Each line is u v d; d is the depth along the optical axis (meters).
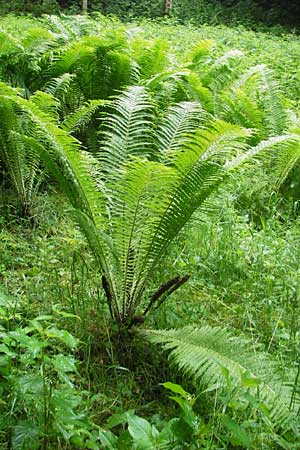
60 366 2.34
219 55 9.69
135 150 3.93
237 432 2.07
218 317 3.72
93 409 2.77
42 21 12.57
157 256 3.29
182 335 3.02
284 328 3.56
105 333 3.30
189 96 6.11
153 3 17.89
